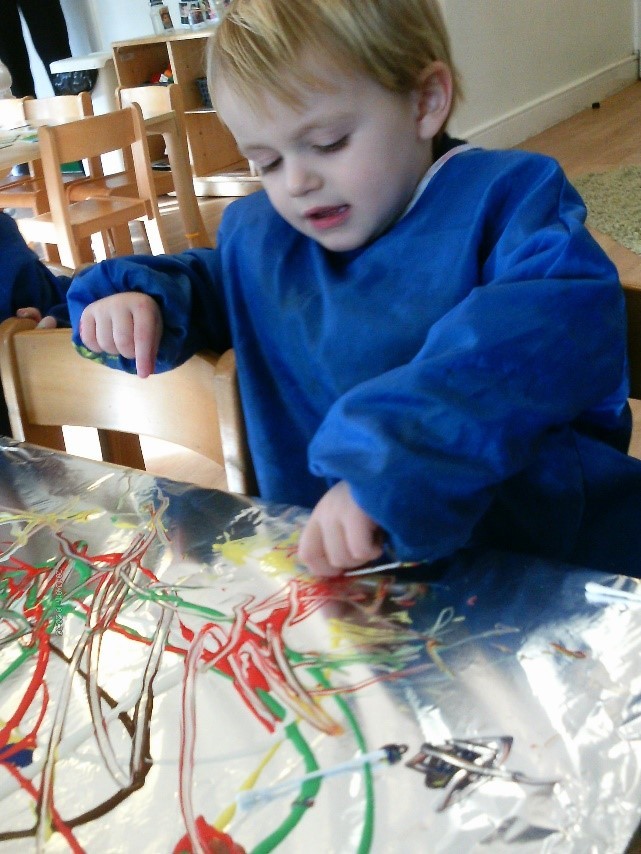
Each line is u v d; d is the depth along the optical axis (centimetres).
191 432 85
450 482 51
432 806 35
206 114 424
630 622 45
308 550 54
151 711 44
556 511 73
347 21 65
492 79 382
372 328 77
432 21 74
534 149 387
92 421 92
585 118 435
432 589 50
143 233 365
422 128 74
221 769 39
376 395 54
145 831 37
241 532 60
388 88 69
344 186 71
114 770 40
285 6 66
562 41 429
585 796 35
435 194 76
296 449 85
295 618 49
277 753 40
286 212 75
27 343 93
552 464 72
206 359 81
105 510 66
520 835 33
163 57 447
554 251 61
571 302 57
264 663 46
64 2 488
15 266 123
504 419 53
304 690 43
